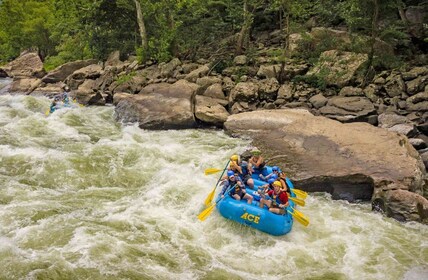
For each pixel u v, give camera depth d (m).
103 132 13.38
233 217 7.60
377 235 7.59
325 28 17.81
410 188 8.62
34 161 10.15
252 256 6.94
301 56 17.23
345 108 13.14
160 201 8.53
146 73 17.88
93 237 7.04
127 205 8.36
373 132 10.63
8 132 12.60
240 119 12.95
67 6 24.38
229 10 18.64
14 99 17.88
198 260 6.72
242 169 8.50
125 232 7.33
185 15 19.33
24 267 6.14
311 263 6.80
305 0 16.67
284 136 10.87
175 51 19.05
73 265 6.27
